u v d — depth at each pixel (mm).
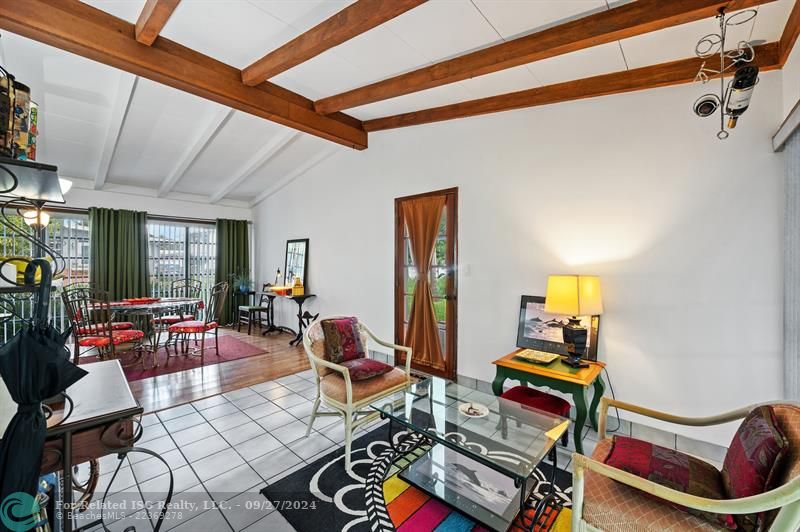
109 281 5535
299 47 2439
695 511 1226
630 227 2574
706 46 2064
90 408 1255
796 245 1836
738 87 1636
